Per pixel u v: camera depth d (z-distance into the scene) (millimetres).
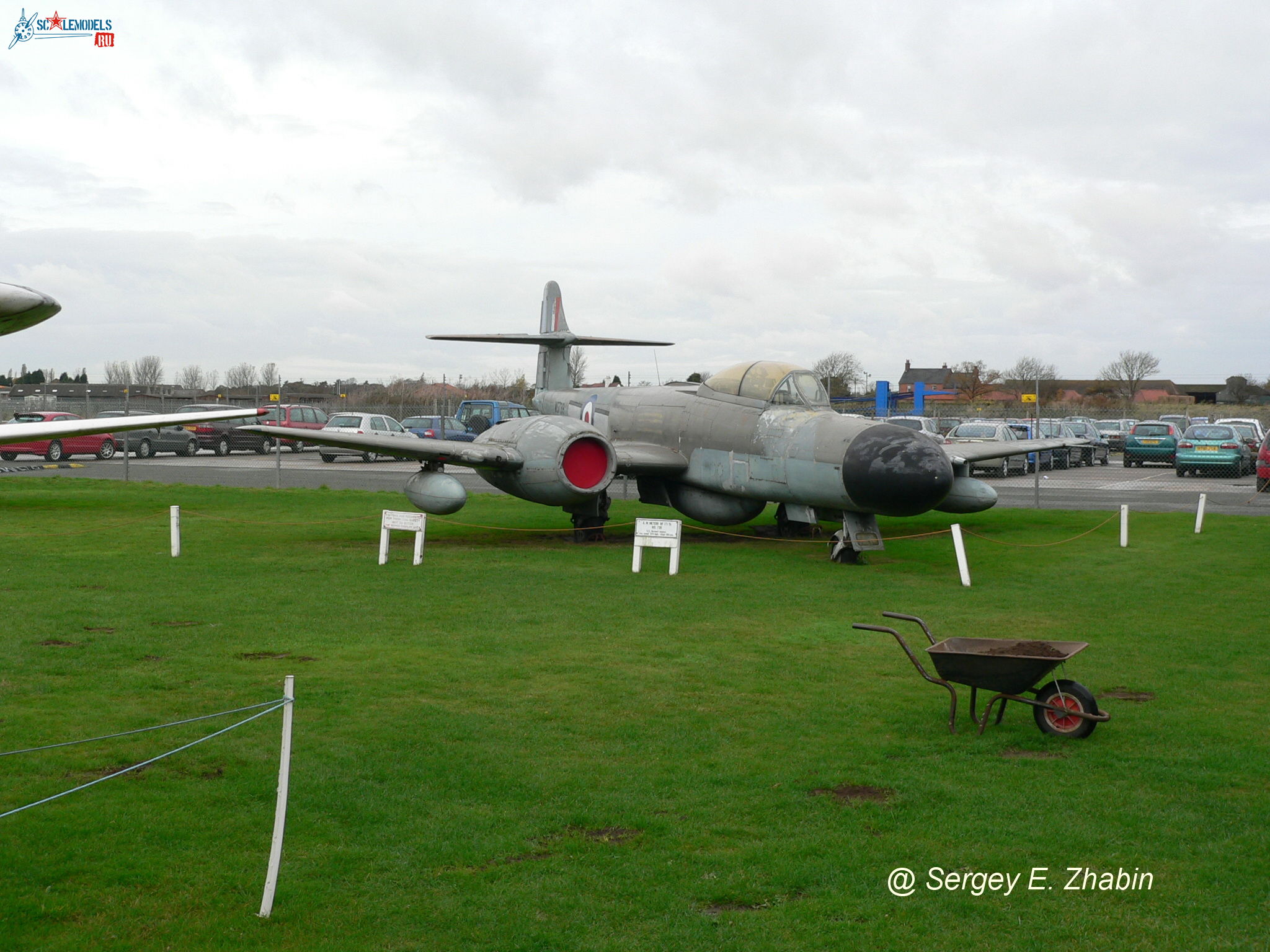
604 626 10859
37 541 16859
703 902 4906
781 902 4910
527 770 6594
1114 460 47281
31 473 33312
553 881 5086
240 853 5348
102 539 17156
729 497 17453
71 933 4535
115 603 11680
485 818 5840
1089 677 8930
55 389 79938
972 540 18359
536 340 25219
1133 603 12336
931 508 14469
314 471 34844
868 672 9102
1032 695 7543
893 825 5781
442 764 6684
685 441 17875
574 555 16094
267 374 83500
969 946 4523
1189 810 6008
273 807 5961
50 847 5387
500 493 27438
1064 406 77250
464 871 5188
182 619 10914
